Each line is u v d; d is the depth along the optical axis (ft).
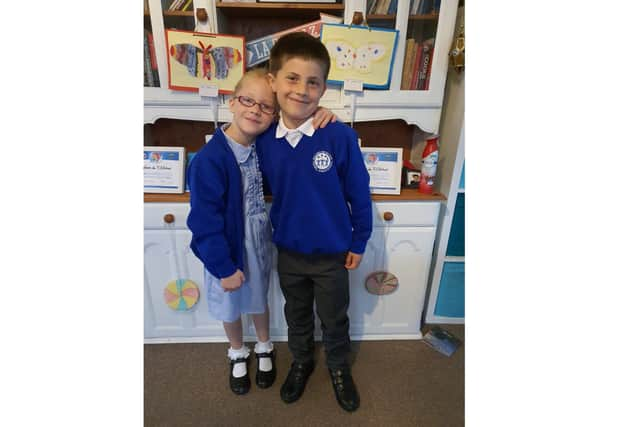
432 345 5.08
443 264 5.09
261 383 4.38
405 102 4.28
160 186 4.34
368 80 4.15
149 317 4.94
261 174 3.58
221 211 3.32
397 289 4.88
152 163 4.31
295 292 3.93
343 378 4.19
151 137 5.14
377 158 4.38
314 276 3.75
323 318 3.96
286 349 4.99
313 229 3.42
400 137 5.45
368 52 4.04
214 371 4.67
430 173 4.43
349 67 4.08
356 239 3.65
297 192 3.32
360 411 4.12
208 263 3.28
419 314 5.07
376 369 4.69
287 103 3.03
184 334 5.08
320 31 3.97
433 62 4.14
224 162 3.21
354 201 3.49
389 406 4.19
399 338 5.21
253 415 4.08
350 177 3.38
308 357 4.32
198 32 3.93
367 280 4.79
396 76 4.19
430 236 4.58
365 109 4.31
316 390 4.35
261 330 4.39
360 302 4.97
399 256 4.68
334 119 3.32
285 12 4.38
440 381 4.53
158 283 4.73
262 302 3.98
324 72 3.06
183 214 4.33
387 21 4.07
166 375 4.61
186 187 4.41
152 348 5.03
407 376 4.59
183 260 4.59
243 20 4.58
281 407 4.16
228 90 4.13
